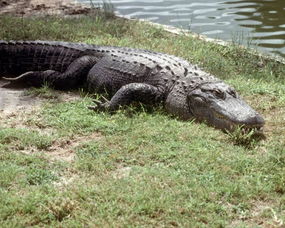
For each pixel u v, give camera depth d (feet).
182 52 32.19
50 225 15.06
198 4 44.93
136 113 23.30
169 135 20.98
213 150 19.86
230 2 45.27
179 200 16.37
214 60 31.42
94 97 25.85
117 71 25.44
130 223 15.21
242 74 30.17
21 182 17.24
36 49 28.04
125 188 16.87
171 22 40.09
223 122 21.88
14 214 15.48
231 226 15.52
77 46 27.61
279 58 32.81
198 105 22.81
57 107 23.80
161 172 17.99
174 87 23.88
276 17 40.75
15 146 20.04
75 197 16.34
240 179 17.89
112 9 42.04
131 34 35.73
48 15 39.83
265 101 25.26
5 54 28.14
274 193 17.15
